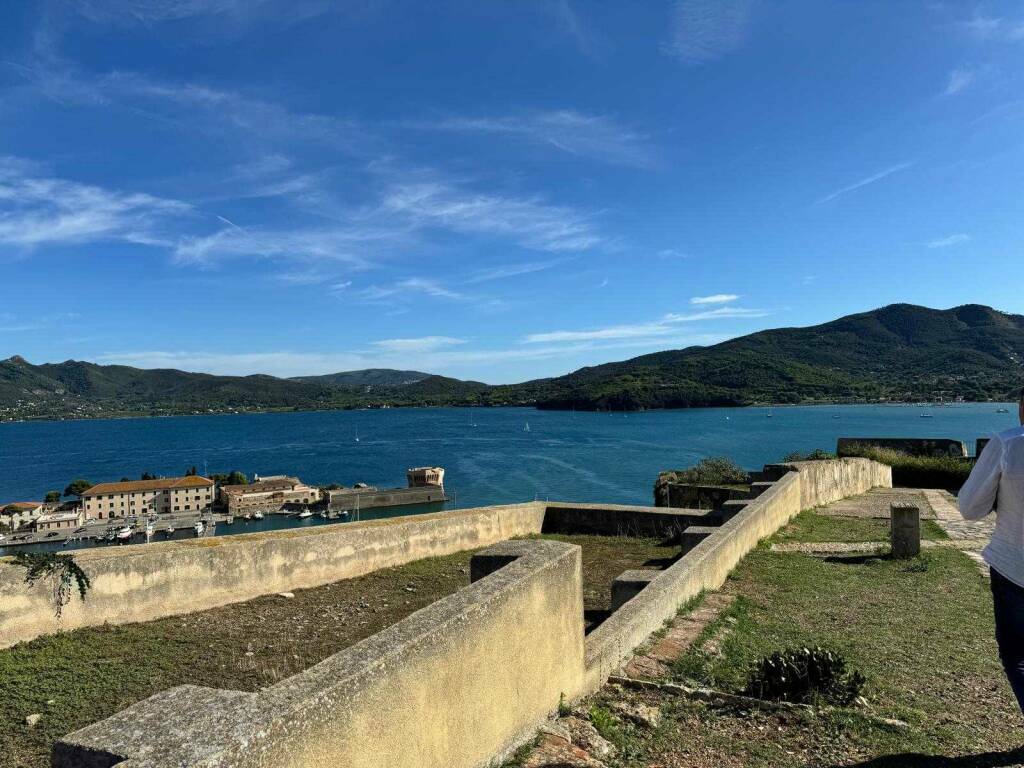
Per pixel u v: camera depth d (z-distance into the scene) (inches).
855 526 449.4
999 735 150.0
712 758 141.3
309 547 311.0
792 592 280.5
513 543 170.6
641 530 436.5
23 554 231.8
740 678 184.4
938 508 530.3
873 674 188.9
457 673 116.7
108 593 243.6
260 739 78.9
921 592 281.0
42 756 155.1
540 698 145.8
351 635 246.2
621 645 193.5
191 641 235.0
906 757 139.6
